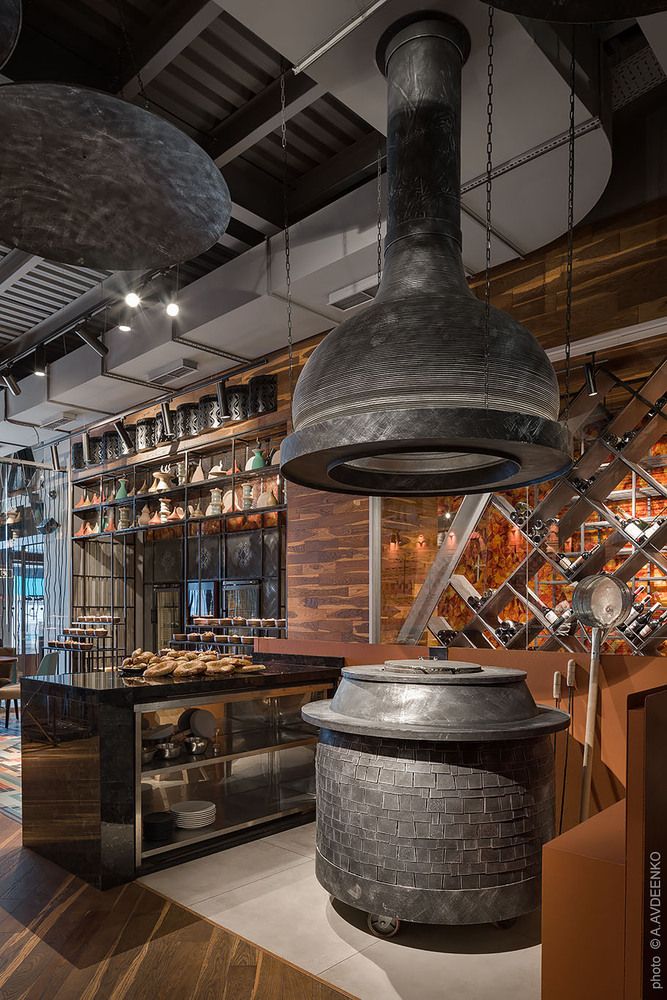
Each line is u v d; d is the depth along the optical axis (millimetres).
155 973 2424
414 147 2602
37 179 2293
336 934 2730
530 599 4000
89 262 2693
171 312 4902
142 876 3311
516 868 2594
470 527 4363
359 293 4441
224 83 3730
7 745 6516
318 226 4223
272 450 6066
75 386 6762
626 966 1607
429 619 4465
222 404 6035
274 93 3748
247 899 3055
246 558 6371
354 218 4016
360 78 2916
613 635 3666
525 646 4004
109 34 3461
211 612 6746
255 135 3953
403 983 2367
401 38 2662
